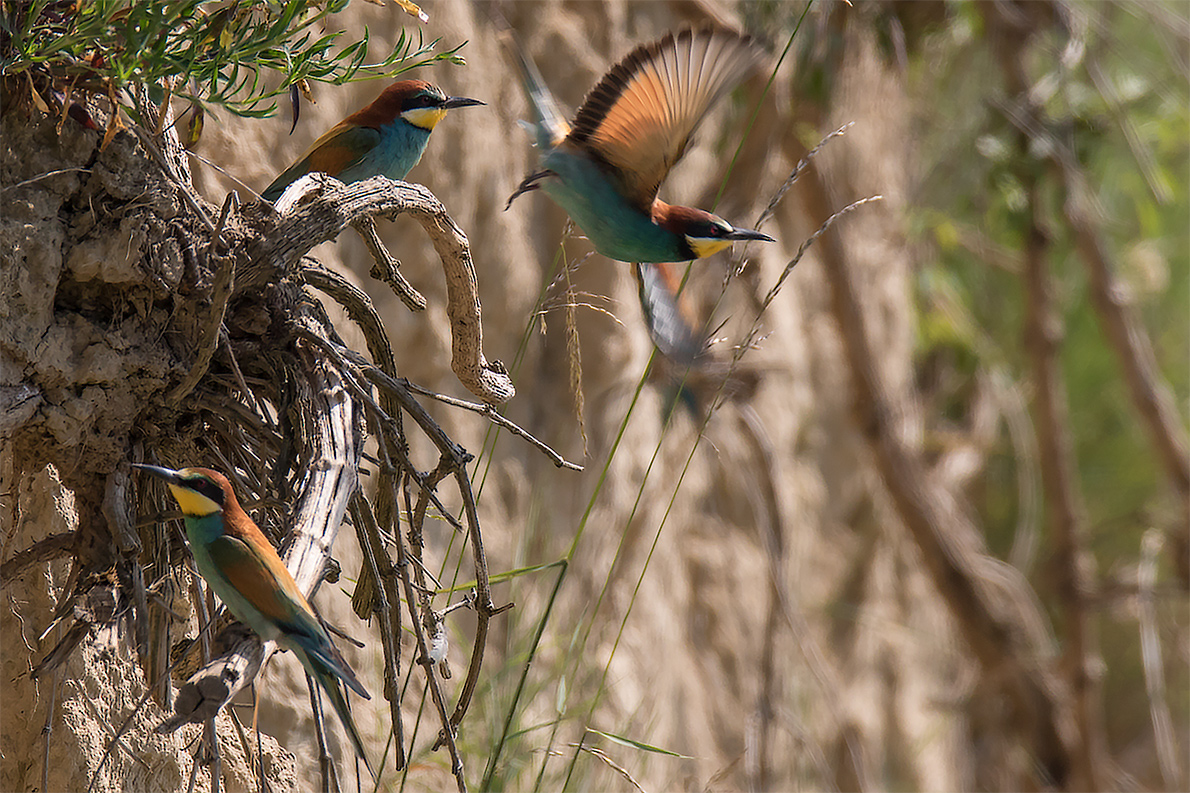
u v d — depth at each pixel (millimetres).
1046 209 17328
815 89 13281
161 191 4523
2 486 4961
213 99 4391
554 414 10875
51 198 4418
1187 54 17656
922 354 19000
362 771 7500
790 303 14898
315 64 4668
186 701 3578
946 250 18750
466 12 9898
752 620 13641
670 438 12234
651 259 6152
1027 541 17750
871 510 16875
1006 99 15508
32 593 5172
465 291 5160
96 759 5242
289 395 4539
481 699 7297
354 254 9070
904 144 17719
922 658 18047
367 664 7902
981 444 18484
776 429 14430
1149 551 16781
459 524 4859
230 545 3949
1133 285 21172
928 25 14664
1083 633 16453
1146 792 21812
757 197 13133
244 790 5969
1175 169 21344
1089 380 22078
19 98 4379
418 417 4793
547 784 7973
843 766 15531
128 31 4133
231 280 4188
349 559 8031
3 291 4246
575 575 10719
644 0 12133
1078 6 16531
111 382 4469
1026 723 15945
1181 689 23391
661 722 11438
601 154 5738
